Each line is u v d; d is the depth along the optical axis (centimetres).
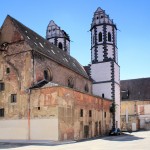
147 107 6091
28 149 1936
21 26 3406
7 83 3072
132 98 6275
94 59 4822
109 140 2873
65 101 2855
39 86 2903
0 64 3159
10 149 1959
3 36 3200
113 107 4438
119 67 5047
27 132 2831
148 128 5956
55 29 5362
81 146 2155
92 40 4950
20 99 2950
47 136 2725
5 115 3006
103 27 4800
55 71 3475
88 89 4575
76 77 4125
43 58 3209
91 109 3534
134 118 6006
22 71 3009
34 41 3381
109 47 4747
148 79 6556
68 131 2856
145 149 1884
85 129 3288
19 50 3075
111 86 4606
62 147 2080
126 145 2225
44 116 2772
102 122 3919
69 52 5503
